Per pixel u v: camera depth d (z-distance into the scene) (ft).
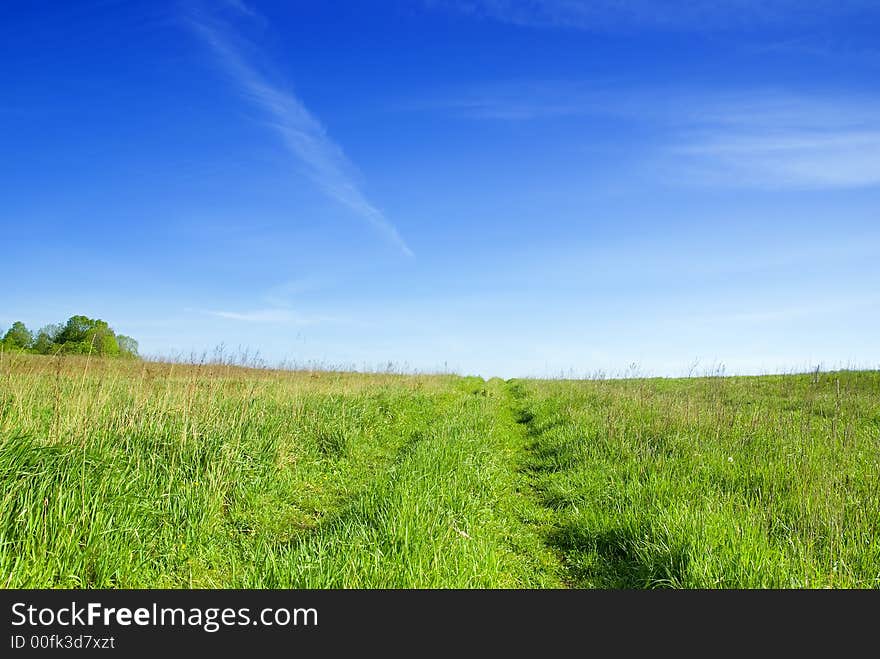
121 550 15.80
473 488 25.41
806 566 15.39
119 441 23.02
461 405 56.54
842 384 59.72
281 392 40.55
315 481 27.12
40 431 21.27
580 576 18.15
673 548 17.11
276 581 15.03
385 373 76.59
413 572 14.87
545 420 47.55
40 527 14.94
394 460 31.71
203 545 18.17
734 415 33.73
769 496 21.09
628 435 33.14
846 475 22.90
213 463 22.97
